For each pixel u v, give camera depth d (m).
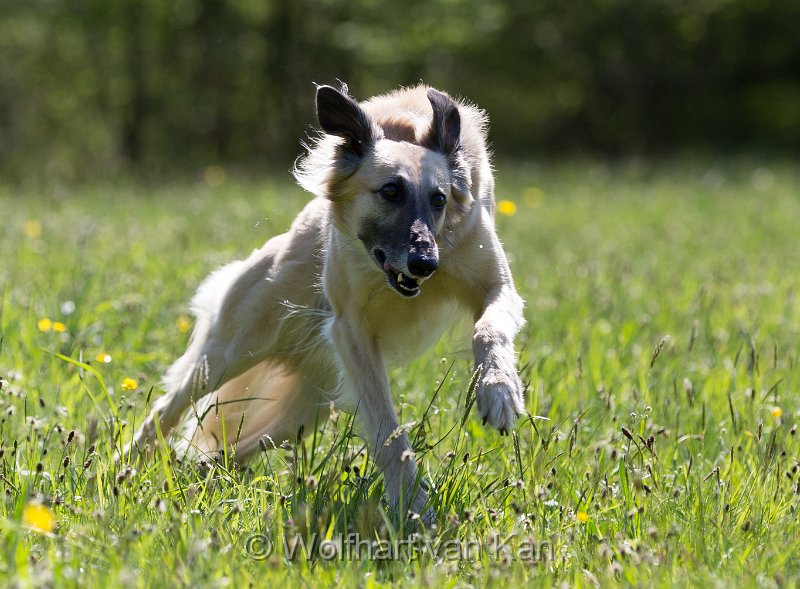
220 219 21.25
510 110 56.38
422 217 8.32
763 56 55.38
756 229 23.50
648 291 15.10
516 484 7.39
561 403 9.74
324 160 8.80
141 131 50.00
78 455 8.50
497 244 8.99
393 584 6.43
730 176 37.28
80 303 12.11
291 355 10.00
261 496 7.61
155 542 6.67
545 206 27.22
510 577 6.27
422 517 7.41
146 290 13.42
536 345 11.88
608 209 26.95
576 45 53.75
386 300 8.84
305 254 9.51
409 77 51.62
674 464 8.58
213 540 6.56
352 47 46.16
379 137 8.72
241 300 9.70
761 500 7.66
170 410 9.74
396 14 47.72
